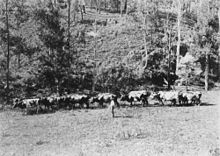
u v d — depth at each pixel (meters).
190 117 28.94
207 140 21.09
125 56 57.38
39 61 43.75
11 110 35.06
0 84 42.59
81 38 51.75
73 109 34.88
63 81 43.75
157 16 56.78
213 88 50.22
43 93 42.12
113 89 44.59
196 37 51.25
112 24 73.75
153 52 53.56
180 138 21.95
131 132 23.86
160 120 28.03
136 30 68.25
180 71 53.12
